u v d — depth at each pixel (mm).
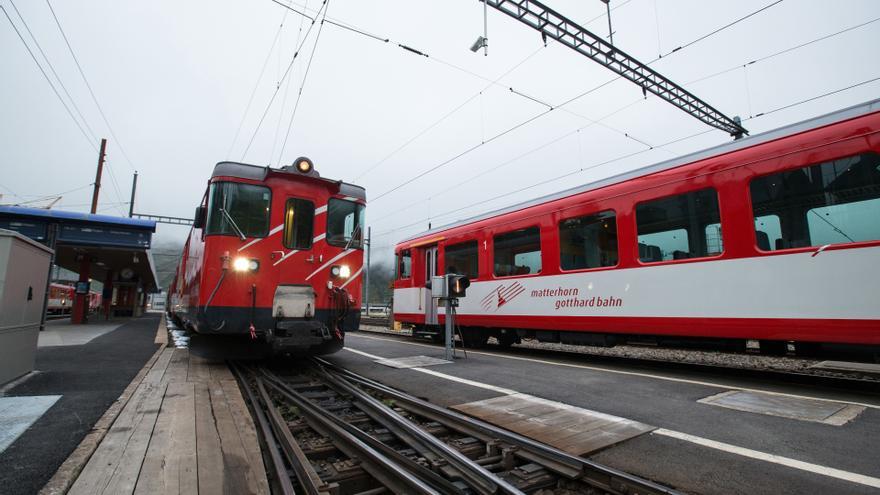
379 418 4531
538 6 9469
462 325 11398
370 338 14484
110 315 25891
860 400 5164
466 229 11500
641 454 3529
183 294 10070
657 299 7188
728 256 6391
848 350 5344
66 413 4379
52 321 20938
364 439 3893
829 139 5602
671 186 7219
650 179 7555
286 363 8250
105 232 17031
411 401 4969
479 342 11523
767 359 9734
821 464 3260
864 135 5312
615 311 7770
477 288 10859
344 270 8062
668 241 7176
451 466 3328
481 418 4480
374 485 3430
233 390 5566
